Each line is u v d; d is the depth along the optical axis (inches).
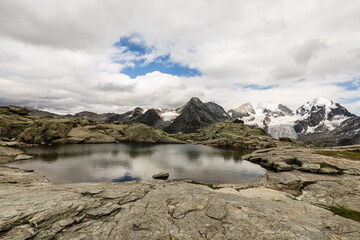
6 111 4424.2
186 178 1670.8
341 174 1472.7
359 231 495.2
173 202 679.7
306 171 1633.9
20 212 501.0
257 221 536.1
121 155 2859.3
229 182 1567.4
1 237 403.9
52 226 470.0
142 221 529.0
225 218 552.1
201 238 450.9
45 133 3964.1
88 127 5388.8
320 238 455.2
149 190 893.2
